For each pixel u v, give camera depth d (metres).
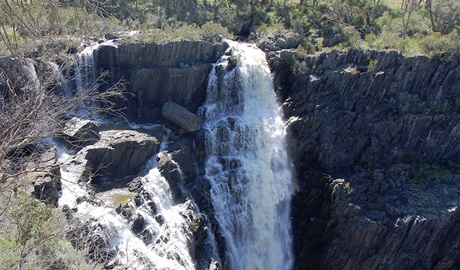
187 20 54.62
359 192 42.75
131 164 37.94
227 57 45.09
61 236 22.45
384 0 81.06
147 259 30.11
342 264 42.25
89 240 27.61
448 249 41.16
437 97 46.56
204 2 61.53
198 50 45.16
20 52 16.97
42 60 18.41
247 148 43.59
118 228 30.48
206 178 39.91
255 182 42.56
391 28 56.31
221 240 38.88
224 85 44.59
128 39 44.00
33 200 21.56
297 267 44.81
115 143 36.91
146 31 48.06
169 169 37.38
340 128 44.59
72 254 20.55
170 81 43.75
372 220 40.53
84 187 32.62
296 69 46.16
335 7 58.62
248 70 45.16
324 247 42.81
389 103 45.69
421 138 45.78
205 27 48.22
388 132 45.34
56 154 33.94
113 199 33.88
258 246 42.72
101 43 42.84
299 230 44.84
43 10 19.44
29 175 29.62
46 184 29.33
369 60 46.28
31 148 31.20
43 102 16.31
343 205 41.41
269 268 43.66
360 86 45.59
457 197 42.34
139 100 43.28
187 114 41.88
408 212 40.75
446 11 57.00
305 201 44.50
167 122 42.53
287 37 49.91
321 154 44.50
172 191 37.00
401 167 44.69
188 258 32.94
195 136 41.44
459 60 46.34
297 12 57.59
